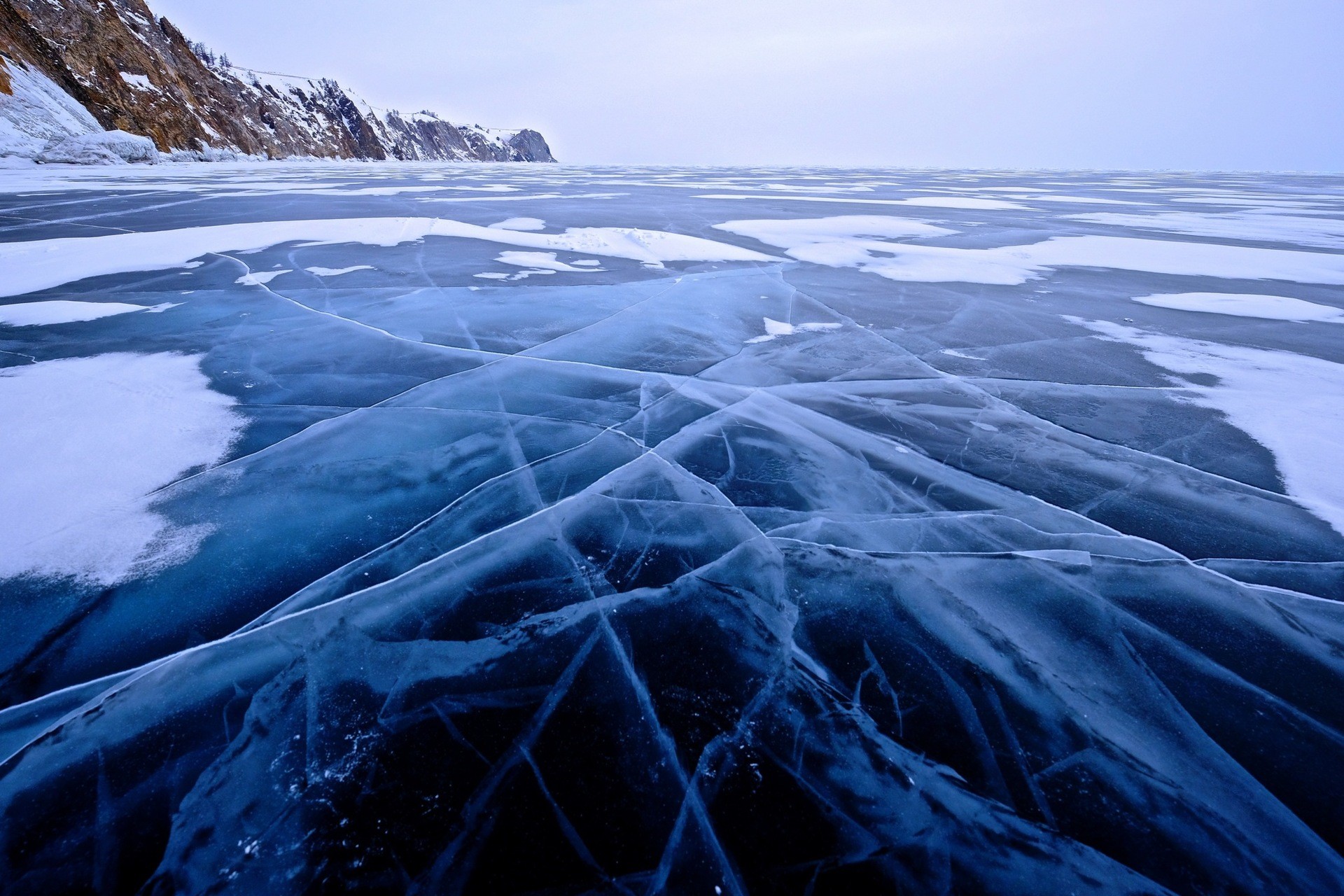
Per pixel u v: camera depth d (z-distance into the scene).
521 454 1.52
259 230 4.42
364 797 0.72
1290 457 1.60
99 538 1.14
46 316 2.36
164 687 0.86
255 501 1.28
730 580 1.11
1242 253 4.70
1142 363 2.27
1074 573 1.16
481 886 0.64
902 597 1.08
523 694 0.87
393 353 2.14
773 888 0.65
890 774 0.77
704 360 2.20
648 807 0.72
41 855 0.67
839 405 1.87
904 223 6.14
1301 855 0.70
